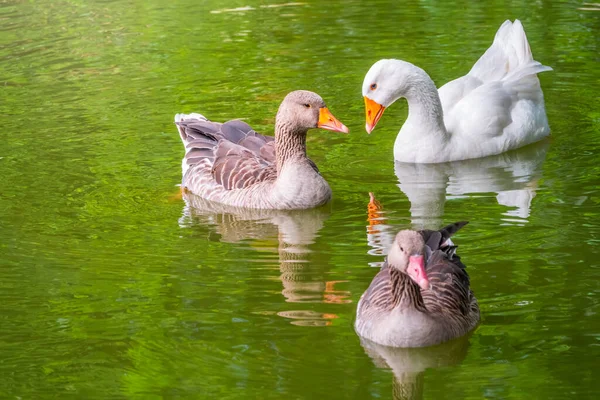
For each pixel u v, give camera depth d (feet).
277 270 38.27
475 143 51.70
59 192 47.65
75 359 31.68
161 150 53.52
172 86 63.26
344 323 33.63
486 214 43.47
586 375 29.53
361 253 39.81
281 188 45.83
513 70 55.06
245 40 71.97
